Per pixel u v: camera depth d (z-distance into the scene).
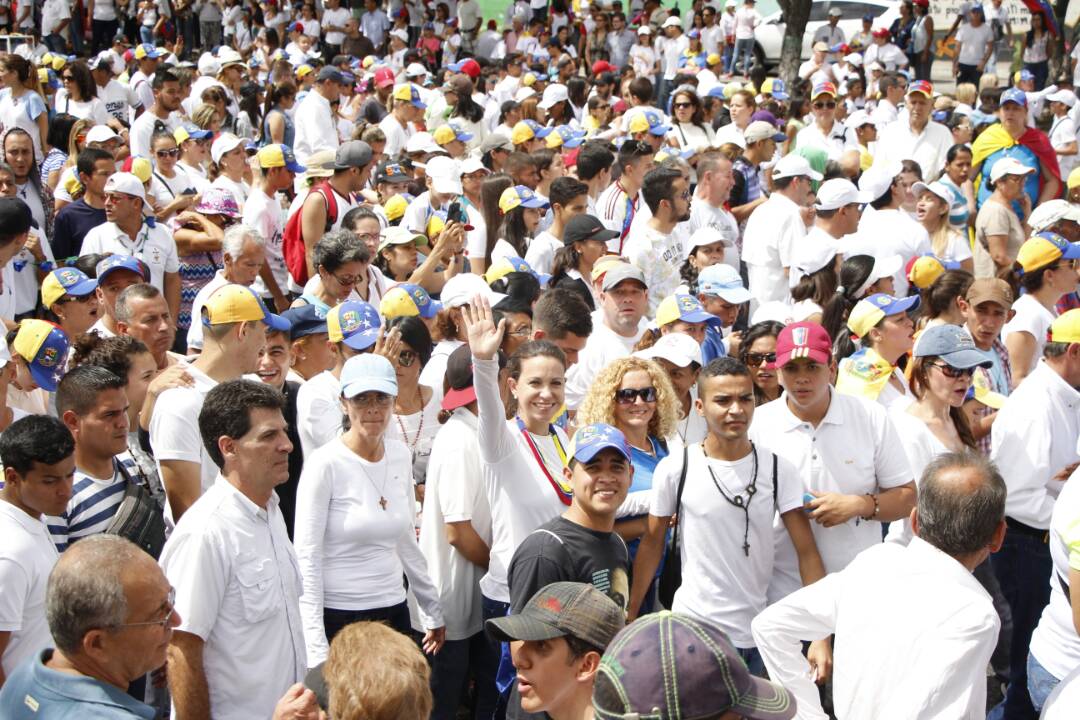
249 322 6.32
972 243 13.50
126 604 3.90
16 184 10.84
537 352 5.98
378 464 5.77
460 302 7.64
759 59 29.53
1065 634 5.30
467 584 6.20
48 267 9.90
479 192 12.12
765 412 6.08
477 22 32.72
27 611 4.67
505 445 5.84
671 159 12.68
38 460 4.72
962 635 4.09
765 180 13.84
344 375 5.69
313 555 5.57
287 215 11.97
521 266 8.90
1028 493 6.45
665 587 5.92
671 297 7.74
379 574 5.74
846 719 4.33
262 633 4.90
